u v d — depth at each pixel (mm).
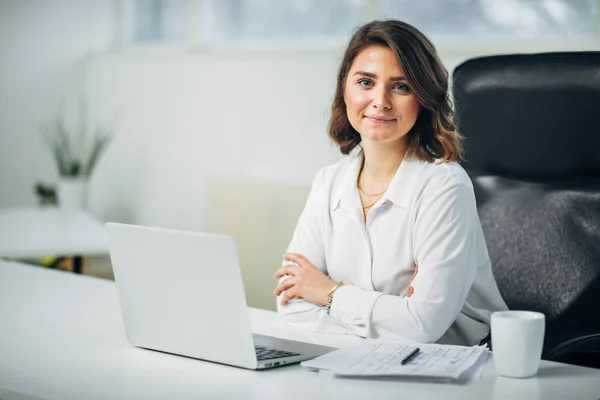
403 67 1812
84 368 1435
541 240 1987
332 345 1629
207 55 4637
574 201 1975
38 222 3828
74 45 5477
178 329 1497
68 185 5184
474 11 3584
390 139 1851
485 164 2109
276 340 1627
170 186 4902
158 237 1465
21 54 5348
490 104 2080
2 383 1350
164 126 4906
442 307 1704
